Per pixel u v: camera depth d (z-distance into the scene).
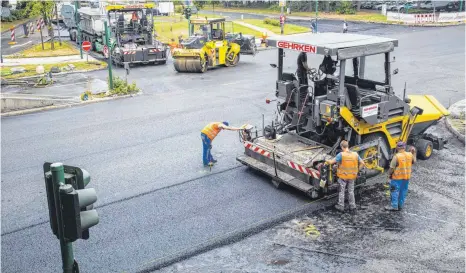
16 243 8.45
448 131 14.34
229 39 28.02
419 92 18.58
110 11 27.70
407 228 8.65
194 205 9.70
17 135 14.80
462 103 16.81
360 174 9.73
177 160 12.22
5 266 7.73
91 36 31.92
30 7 34.22
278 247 8.11
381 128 10.40
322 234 8.48
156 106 17.80
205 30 25.12
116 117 16.50
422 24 40.28
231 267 7.58
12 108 17.75
